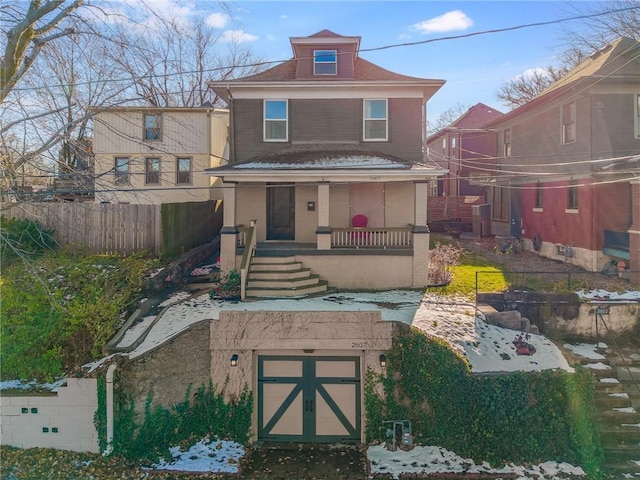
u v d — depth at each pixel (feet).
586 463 31.37
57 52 38.27
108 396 33.50
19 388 35.29
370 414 35.24
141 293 44.65
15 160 37.04
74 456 33.12
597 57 64.23
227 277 49.75
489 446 32.19
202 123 79.05
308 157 55.42
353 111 58.90
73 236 53.11
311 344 35.68
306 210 59.57
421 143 58.39
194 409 35.40
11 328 38.01
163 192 78.89
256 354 36.81
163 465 32.42
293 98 58.95
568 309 43.93
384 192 59.11
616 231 53.11
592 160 54.49
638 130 55.16
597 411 34.12
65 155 43.78
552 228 64.39
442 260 55.42
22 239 47.57
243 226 58.03
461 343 36.42
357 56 64.49
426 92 59.98
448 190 104.53
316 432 36.78
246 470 32.24
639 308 43.27
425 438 34.17
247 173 50.06
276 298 46.39
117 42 38.99
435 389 33.94
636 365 38.34
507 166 79.46
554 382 32.89
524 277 51.26
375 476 30.86
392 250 50.83
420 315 41.19
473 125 118.62
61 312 38.40
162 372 34.88
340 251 51.08
